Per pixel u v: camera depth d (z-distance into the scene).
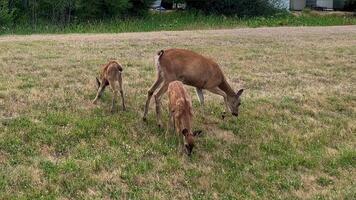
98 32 13.70
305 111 5.77
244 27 15.95
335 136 5.14
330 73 7.61
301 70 7.75
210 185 3.95
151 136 4.77
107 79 5.34
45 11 15.96
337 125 5.44
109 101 5.60
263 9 19.69
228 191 3.87
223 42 10.67
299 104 5.98
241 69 7.63
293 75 7.42
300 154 4.62
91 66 7.23
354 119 5.64
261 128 5.18
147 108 5.05
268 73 7.47
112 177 3.94
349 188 3.99
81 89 5.95
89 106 5.40
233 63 8.08
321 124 5.44
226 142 4.81
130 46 9.60
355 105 6.09
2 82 6.05
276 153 4.67
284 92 6.41
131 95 5.86
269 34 12.77
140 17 17.69
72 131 4.66
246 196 3.82
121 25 15.28
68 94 5.71
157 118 5.00
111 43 10.00
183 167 4.20
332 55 9.12
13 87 5.86
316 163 4.43
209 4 19.58
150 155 4.41
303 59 8.66
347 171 4.34
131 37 11.54
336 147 4.89
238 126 5.19
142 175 4.03
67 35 12.20
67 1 15.70
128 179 3.95
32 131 4.62
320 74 7.55
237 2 19.44
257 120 5.41
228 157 4.48
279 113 5.62
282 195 3.86
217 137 4.89
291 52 9.36
